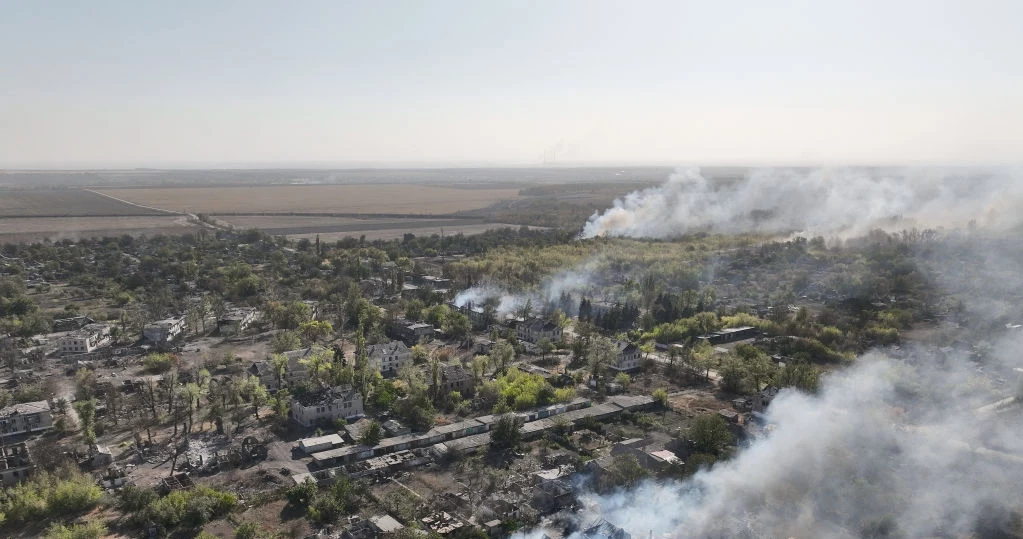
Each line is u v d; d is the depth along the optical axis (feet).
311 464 615.98
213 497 536.42
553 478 573.74
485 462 623.36
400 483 583.58
